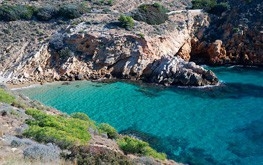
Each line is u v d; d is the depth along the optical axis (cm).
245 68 7819
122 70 7119
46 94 6278
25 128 3008
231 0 8831
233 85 6769
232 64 8050
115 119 5350
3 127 2916
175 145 4531
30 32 7519
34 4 8356
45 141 2725
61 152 2328
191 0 9250
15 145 2336
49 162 2083
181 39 7994
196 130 4991
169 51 7681
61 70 6988
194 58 8300
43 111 4106
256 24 8075
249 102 5981
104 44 7162
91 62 7138
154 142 4603
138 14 7956
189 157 4216
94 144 3125
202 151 4381
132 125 5147
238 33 8031
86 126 3581
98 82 6931
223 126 5106
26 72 6856
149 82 6944
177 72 6794
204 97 6222
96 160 2158
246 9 8425
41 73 6925
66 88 6588
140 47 7169
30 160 2041
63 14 7806
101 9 8244
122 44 7194
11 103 4016
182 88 6638
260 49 7925
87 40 7138
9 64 6912
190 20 8356
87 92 6419
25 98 4894
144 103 5981
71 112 5538
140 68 7100
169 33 7794
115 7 8444
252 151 4372
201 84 6681
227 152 4350
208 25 8456
